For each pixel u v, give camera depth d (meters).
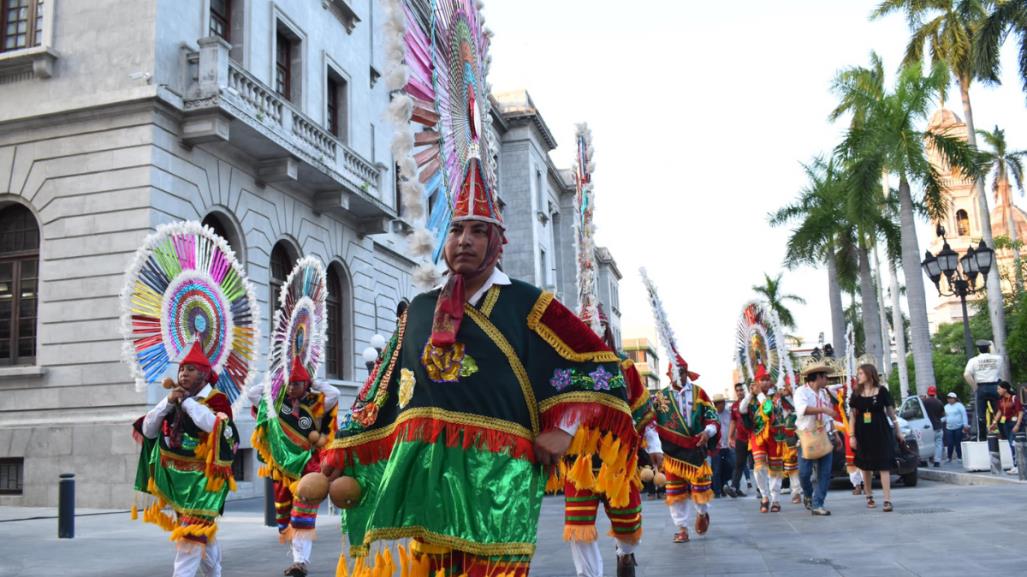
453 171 3.87
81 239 16.28
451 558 3.04
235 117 17.17
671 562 7.48
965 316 19.33
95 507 15.28
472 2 4.32
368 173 24.03
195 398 6.20
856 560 7.19
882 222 32.97
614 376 3.30
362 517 3.26
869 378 11.62
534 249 40.56
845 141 27.33
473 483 3.04
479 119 4.25
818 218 34.34
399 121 3.48
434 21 3.84
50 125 16.80
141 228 15.93
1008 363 29.52
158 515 6.02
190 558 5.76
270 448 7.50
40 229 16.61
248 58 19.67
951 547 7.71
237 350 6.81
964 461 17.83
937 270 19.62
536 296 3.35
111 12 16.83
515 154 41.56
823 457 11.26
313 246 21.91
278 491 7.82
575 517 5.39
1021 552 7.24
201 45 17.20
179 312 6.35
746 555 7.75
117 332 15.80
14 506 15.75
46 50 16.62
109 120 16.42
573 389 3.23
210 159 17.80
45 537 10.84
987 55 25.45
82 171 16.45
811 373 11.38
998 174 41.53
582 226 7.81
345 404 22.88
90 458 15.47
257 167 19.34
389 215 24.50
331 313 23.47
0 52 17.53
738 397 16.42
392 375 3.37
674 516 8.91
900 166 25.95
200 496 5.88
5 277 17.00
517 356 3.24
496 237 3.36
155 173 16.19
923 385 25.19
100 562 8.63
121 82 16.50
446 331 3.19
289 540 7.82
